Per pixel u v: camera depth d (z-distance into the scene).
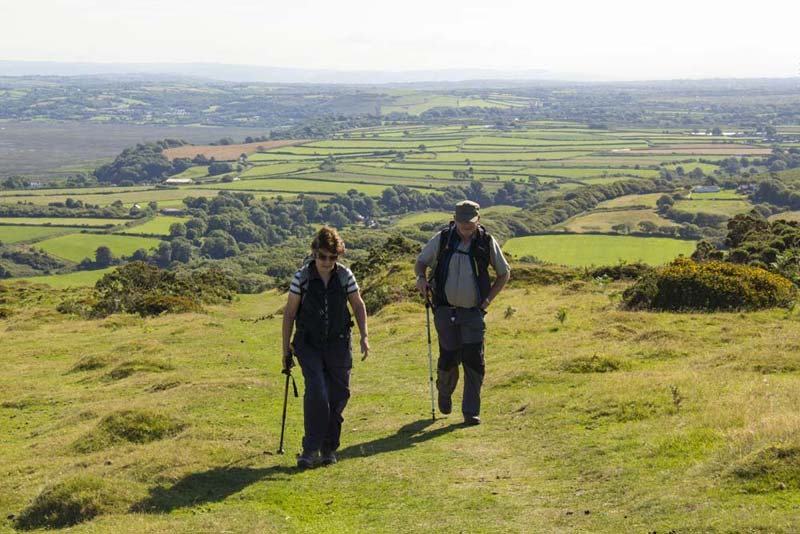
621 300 24.28
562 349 17.47
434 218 148.50
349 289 10.07
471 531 7.65
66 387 19.47
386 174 199.38
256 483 9.53
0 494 10.27
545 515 7.98
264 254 125.12
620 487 8.48
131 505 9.21
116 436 12.53
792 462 7.82
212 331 27.78
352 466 10.05
